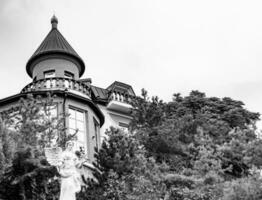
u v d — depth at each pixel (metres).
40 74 40.81
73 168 18.48
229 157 34.59
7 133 24.59
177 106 46.38
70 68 41.47
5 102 36.81
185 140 35.78
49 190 23.62
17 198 22.67
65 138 28.02
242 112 47.78
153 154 32.56
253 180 27.17
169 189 28.14
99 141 38.50
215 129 38.94
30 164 22.66
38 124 27.70
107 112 42.34
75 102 37.16
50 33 43.84
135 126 34.75
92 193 24.78
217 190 27.62
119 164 26.38
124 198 25.05
